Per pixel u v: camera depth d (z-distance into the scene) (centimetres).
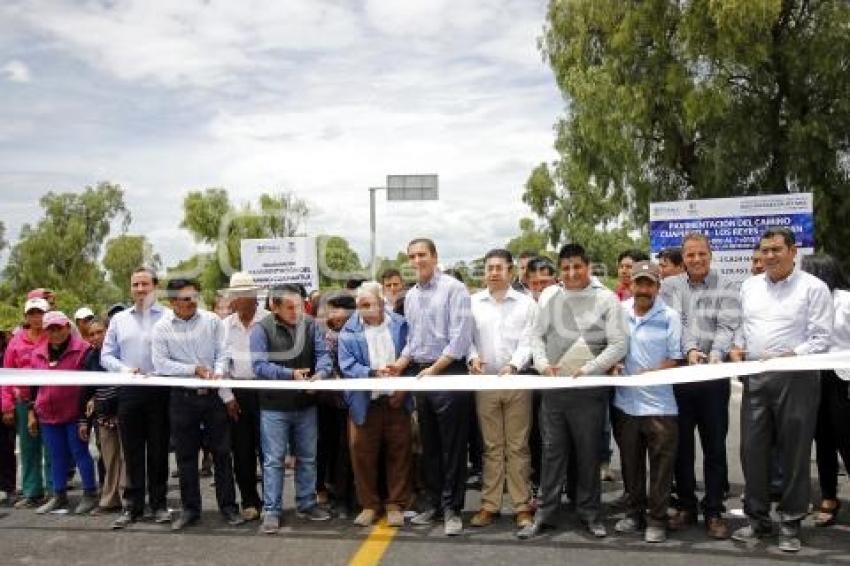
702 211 990
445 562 472
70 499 663
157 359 564
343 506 585
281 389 551
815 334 482
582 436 516
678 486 537
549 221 2870
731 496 618
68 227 4472
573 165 1889
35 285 4441
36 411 619
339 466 588
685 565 461
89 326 651
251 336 564
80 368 619
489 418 549
